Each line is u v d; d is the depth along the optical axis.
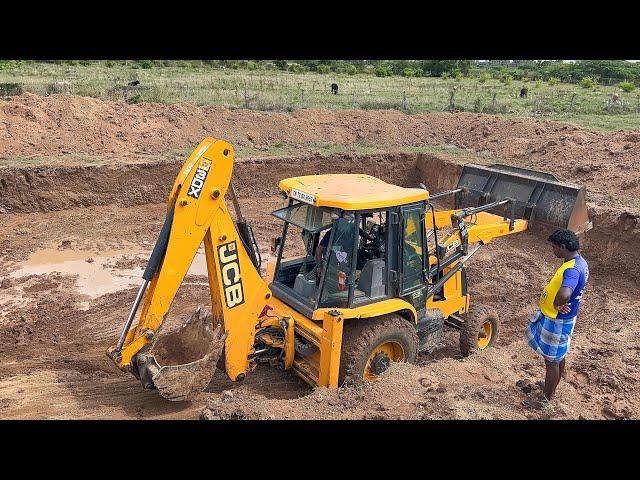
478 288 11.67
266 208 16.41
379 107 25.70
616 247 12.09
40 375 7.63
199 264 12.31
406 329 7.16
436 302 8.27
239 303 6.50
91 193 15.20
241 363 6.73
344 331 6.88
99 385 7.34
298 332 6.95
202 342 6.72
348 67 51.72
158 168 15.96
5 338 8.95
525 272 12.45
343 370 6.78
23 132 16.59
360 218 6.62
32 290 10.75
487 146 19.81
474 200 10.37
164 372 5.91
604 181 15.16
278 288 7.50
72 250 12.69
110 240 13.38
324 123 21.23
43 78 30.25
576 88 41.25
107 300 10.44
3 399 6.89
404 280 7.27
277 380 7.56
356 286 7.08
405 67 53.44
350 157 18.42
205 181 5.94
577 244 5.86
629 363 7.89
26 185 14.44
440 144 20.75
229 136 19.31
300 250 12.57
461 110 26.23
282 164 17.58
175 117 19.28
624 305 10.57
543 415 6.21
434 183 18.47
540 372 7.48
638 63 56.91
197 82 32.34
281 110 22.95
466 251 8.36
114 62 44.75
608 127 21.08
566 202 9.24
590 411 6.57
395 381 6.74
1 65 35.75
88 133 17.36
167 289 5.96
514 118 21.80
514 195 9.91
